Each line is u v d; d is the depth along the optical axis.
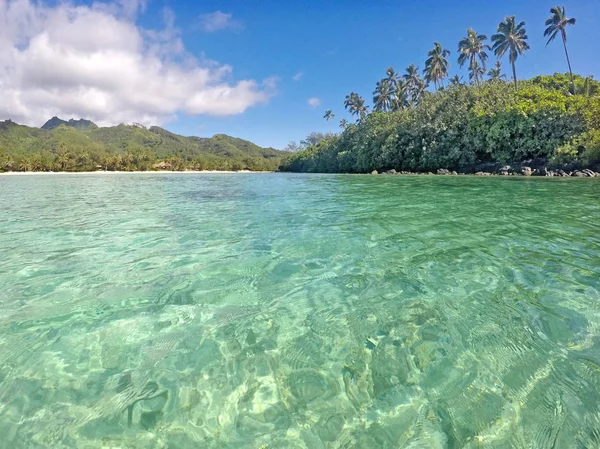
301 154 72.62
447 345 2.77
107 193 17.38
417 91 49.94
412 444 1.86
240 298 3.75
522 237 6.07
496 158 31.28
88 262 5.00
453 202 11.04
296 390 2.32
